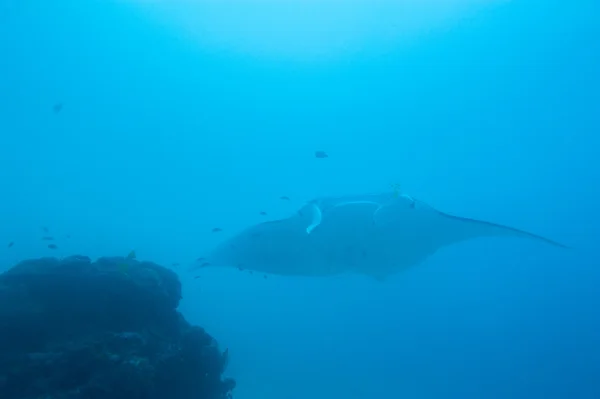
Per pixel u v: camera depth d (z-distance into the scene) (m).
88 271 5.50
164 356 5.14
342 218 7.65
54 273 5.31
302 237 7.99
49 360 4.54
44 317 4.98
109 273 5.48
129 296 5.42
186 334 5.68
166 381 5.07
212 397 5.84
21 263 5.52
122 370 4.54
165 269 6.29
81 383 4.51
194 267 8.63
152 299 5.58
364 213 7.58
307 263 8.33
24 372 4.42
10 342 4.71
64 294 5.23
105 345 4.84
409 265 8.07
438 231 7.67
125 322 5.36
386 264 7.91
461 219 7.22
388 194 8.01
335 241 7.79
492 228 7.14
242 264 8.61
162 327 5.68
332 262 8.09
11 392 4.29
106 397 4.39
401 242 7.75
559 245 6.51
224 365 6.39
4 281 5.23
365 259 7.80
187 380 5.38
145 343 5.09
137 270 5.84
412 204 7.25
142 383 4.56
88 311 5.23
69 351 4.65
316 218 7.06
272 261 8.53
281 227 8.13
